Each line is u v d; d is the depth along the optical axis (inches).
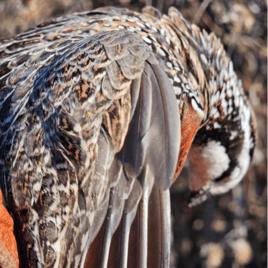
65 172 178.7
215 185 340.2
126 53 188.5
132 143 184.7
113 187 183.2
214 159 325.4
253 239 493.0
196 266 496.1
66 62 188.2
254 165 470.9
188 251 497.7
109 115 182.2
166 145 185.8
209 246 487.5
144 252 181.5
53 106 183.3
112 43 189.0
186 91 240.1
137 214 183.5
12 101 197.9
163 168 185.0
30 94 193.9
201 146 323.0
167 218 183.8
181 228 497.4
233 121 312.2
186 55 263.9
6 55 229.6
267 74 475.8
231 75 303.4
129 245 182.5
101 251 179.9
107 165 181.8
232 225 490.0
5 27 454.0
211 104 289.1
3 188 187.5
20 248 185.0
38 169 181.5
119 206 182.9
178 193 493.4
